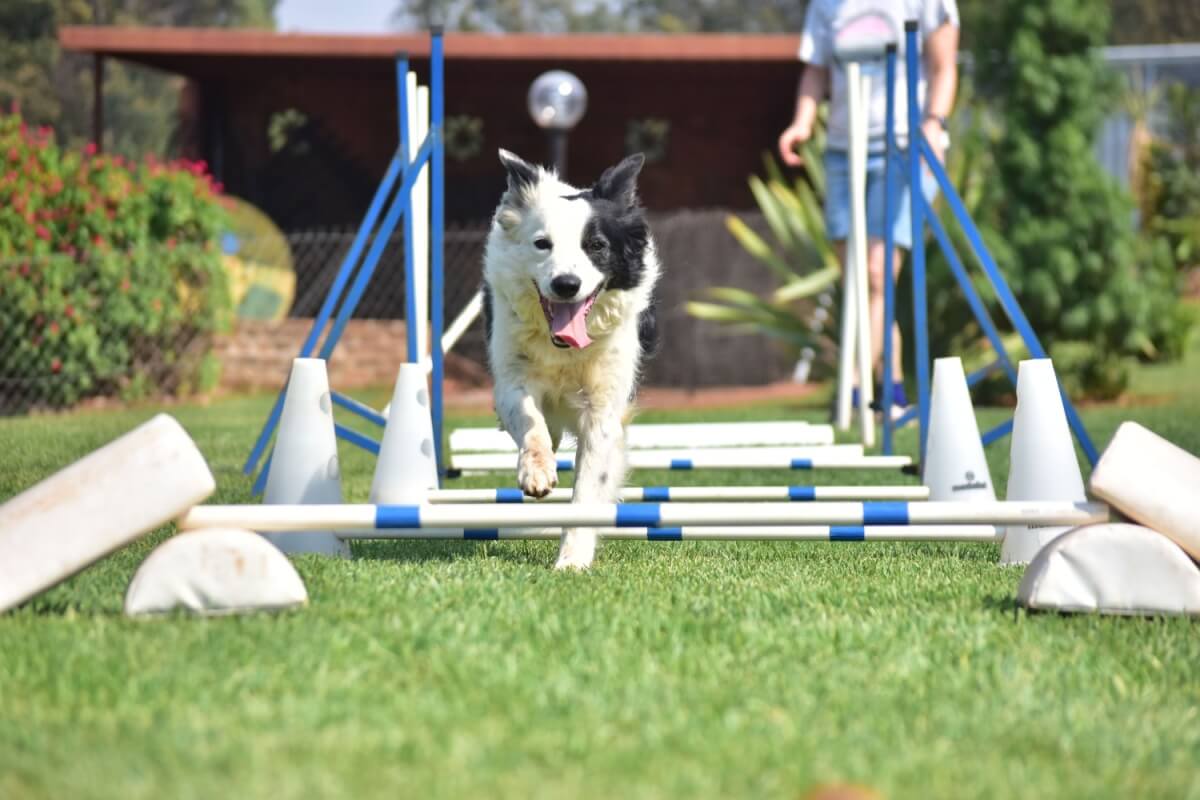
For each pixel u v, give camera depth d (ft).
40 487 15.39
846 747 10.97
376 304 71.05
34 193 51.19
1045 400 21.06
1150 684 13.26
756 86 73.41
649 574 19.03
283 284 68.80
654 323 25.50
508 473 34.06
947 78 37.58
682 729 11.28
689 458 27.71
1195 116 109.91
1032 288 56.95
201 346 58.80
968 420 22.99
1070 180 57.52
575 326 21.34
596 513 17.19
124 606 14.90
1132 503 16.17
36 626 14.48
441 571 18.67
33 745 10.61
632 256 22.54
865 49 35.35
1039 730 11.63
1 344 50.21
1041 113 57.98
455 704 11.85
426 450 22.63
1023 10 57.88
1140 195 99.60
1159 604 15.78
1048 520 17.12
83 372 52.06
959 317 55.98
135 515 15.11
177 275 56.29
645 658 13.47
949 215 54.85
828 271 55.01
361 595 16.30
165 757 10.28
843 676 13.12
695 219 68.28
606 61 67.51
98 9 132.26
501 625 14.84
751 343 73.20
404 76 26.94
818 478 33.40
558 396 23.24
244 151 74.18
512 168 22.54
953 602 16.79
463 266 71.26
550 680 12.61
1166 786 10.32
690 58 66.03
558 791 9.72
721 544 23.52
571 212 21.83
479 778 10.00
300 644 13.67
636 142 75.61
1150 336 75.56
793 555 22.00
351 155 74.02
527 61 68.13
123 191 53.62
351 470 33.76
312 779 9.82
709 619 15.20
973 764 10.68
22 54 119.55
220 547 15.01
